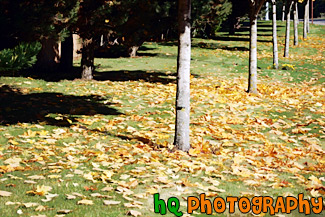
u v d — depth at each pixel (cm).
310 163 713
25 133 777
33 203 465
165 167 643
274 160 722
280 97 1314
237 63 2080
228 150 764
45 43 1546
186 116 749
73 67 1720
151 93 1262
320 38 3547
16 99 1066
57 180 563
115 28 1372
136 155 709
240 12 3669
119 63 1947
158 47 2705
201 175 620
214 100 1189
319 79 1697
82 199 500
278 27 4588
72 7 1001
